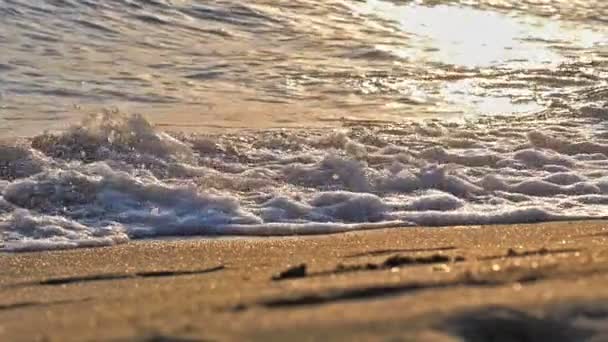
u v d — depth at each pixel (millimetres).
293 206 9883
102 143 11352
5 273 7219
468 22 22500
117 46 18422
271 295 4105
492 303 3697
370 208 9875
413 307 3691
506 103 15750
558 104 15508
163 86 16141
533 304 3672
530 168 11492
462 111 15180
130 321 3754
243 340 3291
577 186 10758
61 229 9070
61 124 13586
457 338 3410
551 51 20156
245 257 7777
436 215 9656
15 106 14445
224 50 18797
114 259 7867
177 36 19469
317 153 11906
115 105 14875
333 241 8633
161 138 11578
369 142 12453
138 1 21125
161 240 8883
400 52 19531
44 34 18531
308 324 3455
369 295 4000
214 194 10055
